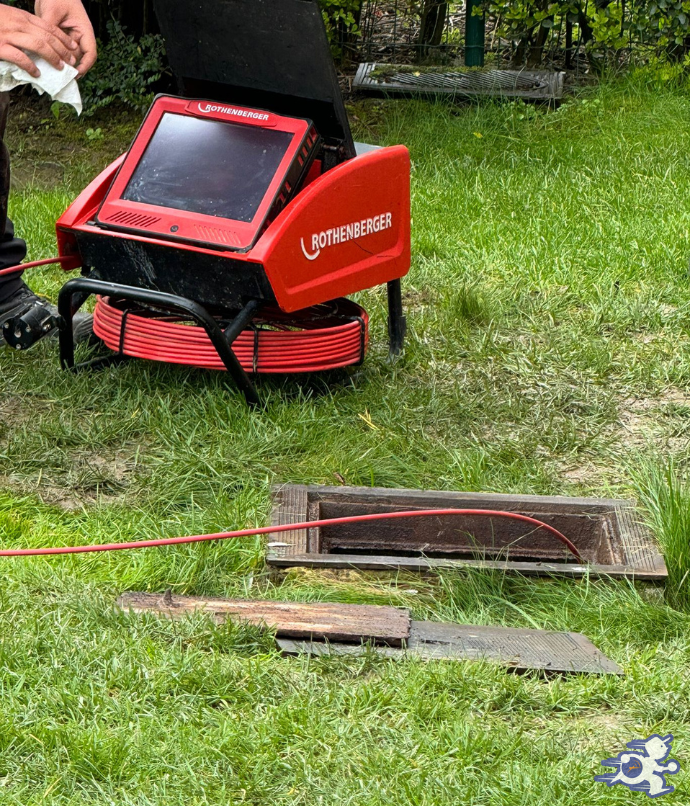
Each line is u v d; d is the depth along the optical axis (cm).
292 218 355
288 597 322
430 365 402
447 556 352
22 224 472
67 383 379
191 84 379
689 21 612
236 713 290
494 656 305
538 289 445
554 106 600
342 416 377
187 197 364
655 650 310
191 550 331
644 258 457
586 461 370
